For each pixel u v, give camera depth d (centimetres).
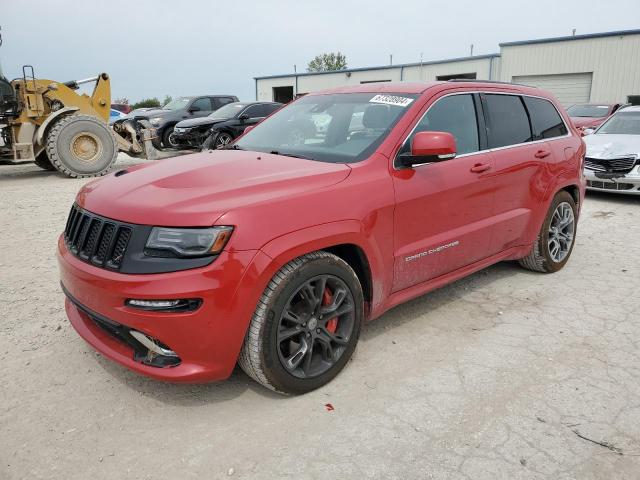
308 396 304
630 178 849
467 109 409
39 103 1134
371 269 325
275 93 4175
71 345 360
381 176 332
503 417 284
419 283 373
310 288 293
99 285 267
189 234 257
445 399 301
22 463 249
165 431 273
